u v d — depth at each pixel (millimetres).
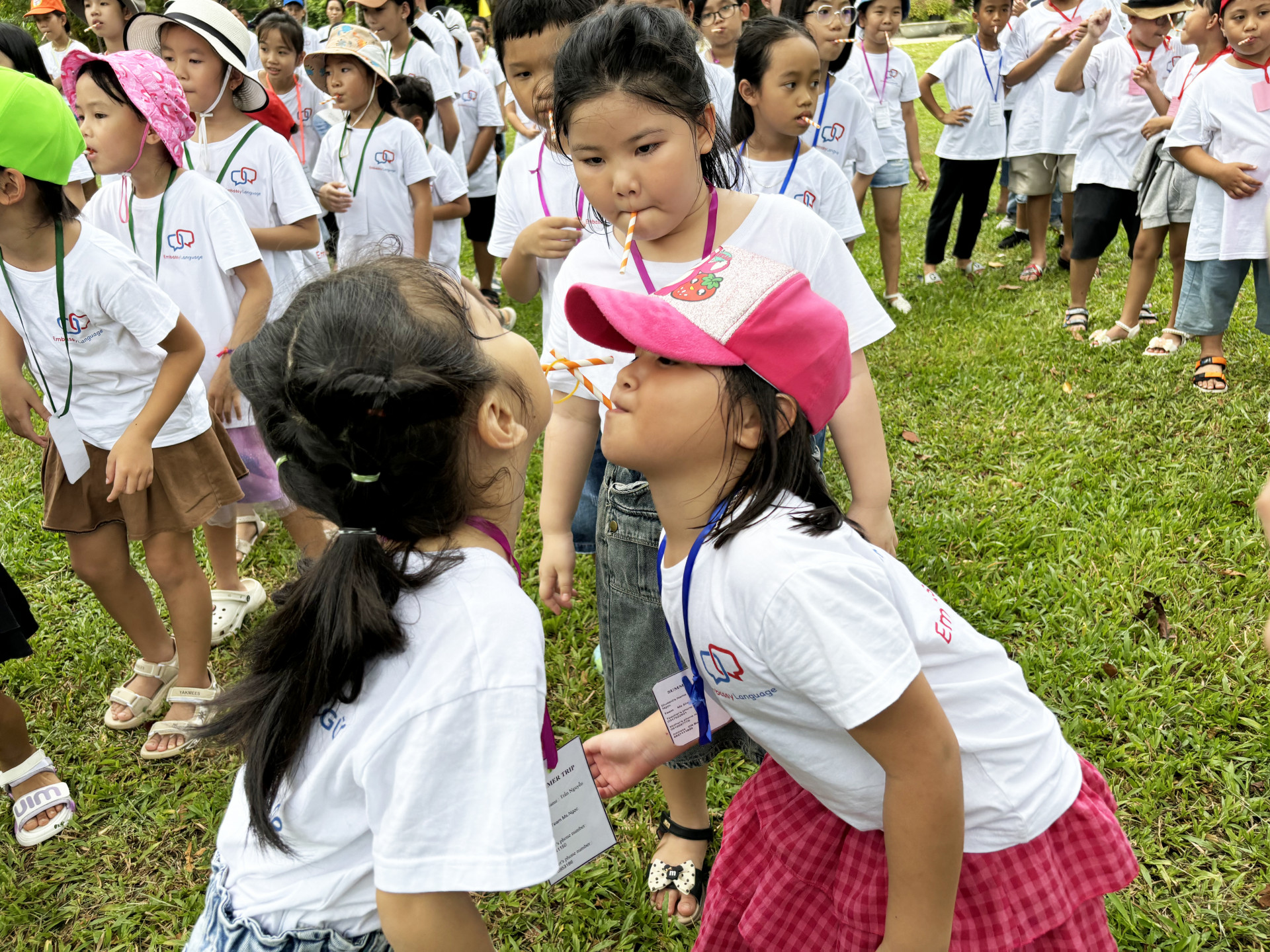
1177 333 4969
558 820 1560
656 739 1680
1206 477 3789
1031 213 6355
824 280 1938
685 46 1668
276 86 5777
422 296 1162
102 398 2689
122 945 2318
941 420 4508
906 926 1306
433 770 1090
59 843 2604
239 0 10375
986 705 1442
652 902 2305
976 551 3475
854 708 1195
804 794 1613
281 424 1149
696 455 1321
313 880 1211
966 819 1409
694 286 1328
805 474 1352
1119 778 2506
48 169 2389
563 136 1756
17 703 2854
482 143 6359
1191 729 2631
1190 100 4277
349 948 1211
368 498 1126
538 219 2523
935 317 5797
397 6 5953
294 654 1176
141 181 3039
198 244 3084
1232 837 2307
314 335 1090
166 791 2756
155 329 2562
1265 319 4402
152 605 3041
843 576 1227
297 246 3650
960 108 6105
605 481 2113
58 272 2479
